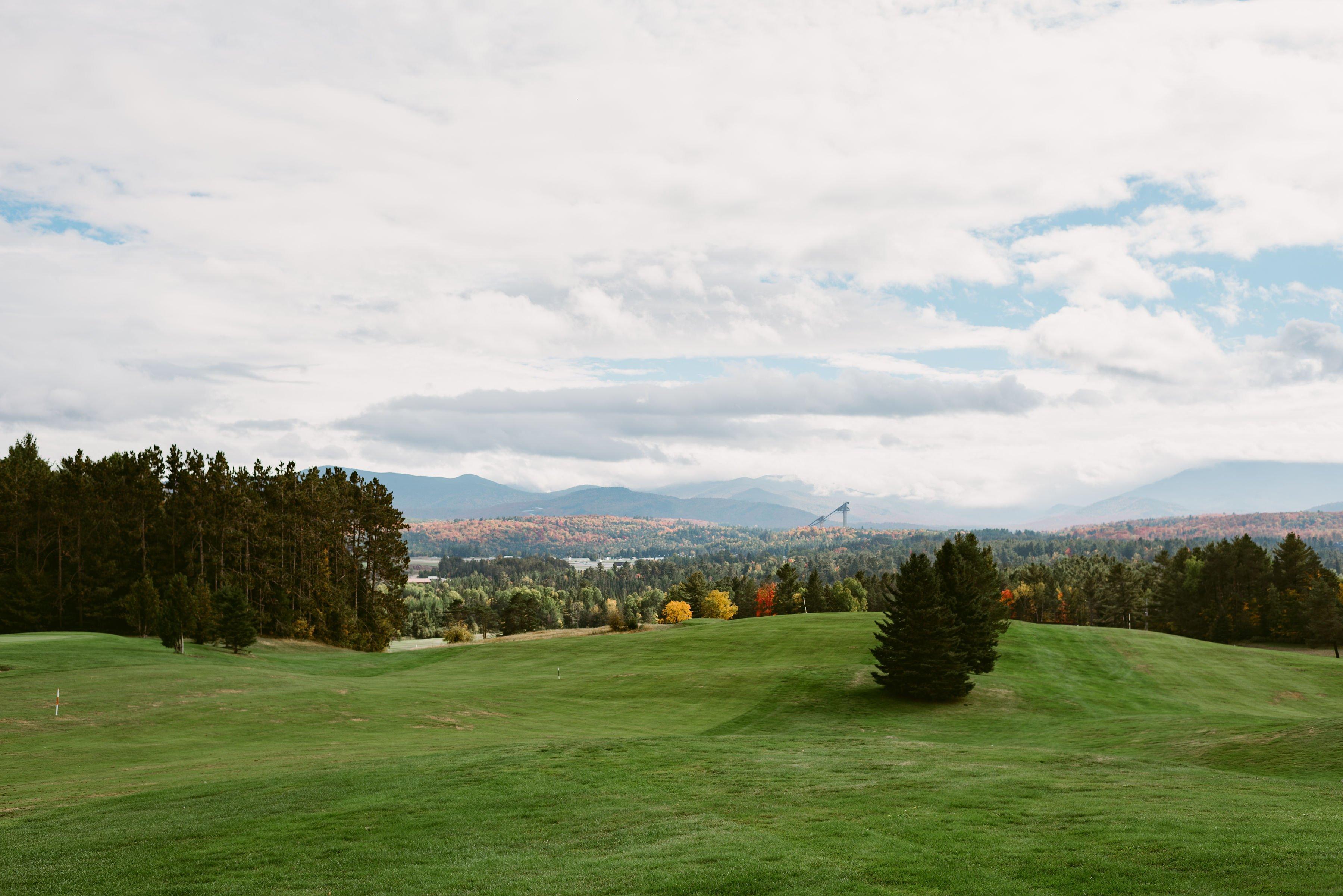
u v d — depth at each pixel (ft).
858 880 47.16
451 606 604.49
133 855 57.31
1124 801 66.03
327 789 76.13
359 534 372.17
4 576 280.10
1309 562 403.13
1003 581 559.79
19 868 55.01
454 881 49.60
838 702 180.14
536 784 77.15
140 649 222.69
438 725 138.00
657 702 180.96
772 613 542.98
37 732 124.77
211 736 124.06
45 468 322.75
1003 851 51.98
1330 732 100.58
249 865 54.29
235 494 315.58
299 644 302.04
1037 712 174.70
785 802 69.05
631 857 53.52
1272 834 52.85
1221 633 405.18
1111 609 488.02
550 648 278.46
